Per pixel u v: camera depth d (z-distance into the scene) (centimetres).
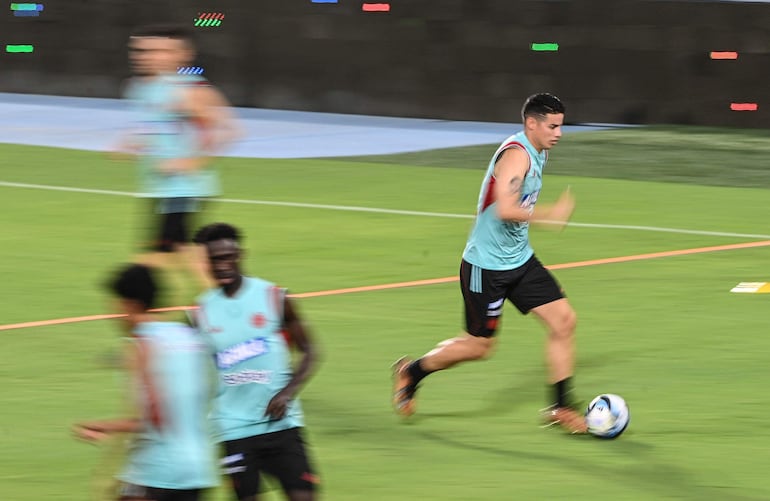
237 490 2147
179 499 1955
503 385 3369
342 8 10181
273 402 2106
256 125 9588
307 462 2156
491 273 2970
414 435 2955
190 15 10656
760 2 9331
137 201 6456
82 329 3950
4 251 5197
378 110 10181
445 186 6994
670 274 4784
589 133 9194
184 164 3897
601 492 2556
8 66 11481
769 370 3478
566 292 4478
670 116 9619
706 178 7362
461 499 2520
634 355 3641
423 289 4519
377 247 5319
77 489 2575
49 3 11244
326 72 10312
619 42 9581
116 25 11031
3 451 2820
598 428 2894
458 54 9894
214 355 2136
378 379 3406
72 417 3067
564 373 2970
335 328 3953
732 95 9488
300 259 5059
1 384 3353
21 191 6738
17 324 4009
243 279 2159
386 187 6962
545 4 9625
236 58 10556
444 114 9988
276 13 10400
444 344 3042
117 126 9438
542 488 2584
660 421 3041
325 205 6362
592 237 5556
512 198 2891
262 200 6512
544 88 9712
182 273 4016
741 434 2934
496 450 2841
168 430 1939
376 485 2606
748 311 4184
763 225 5884
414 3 9962
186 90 3878
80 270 4831
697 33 9469
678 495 2539
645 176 7406
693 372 3462
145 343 1938
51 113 10162
